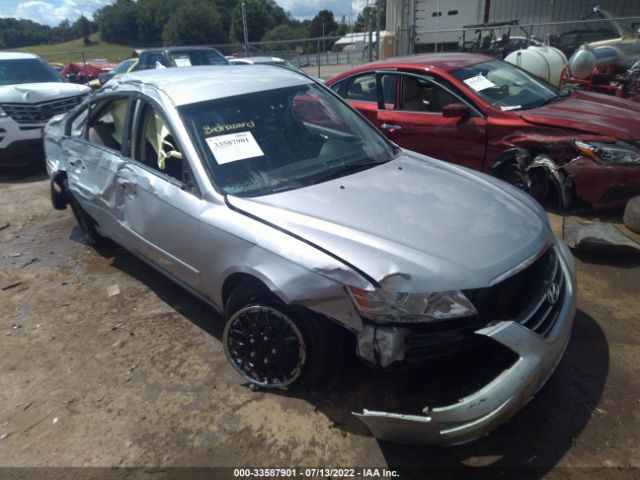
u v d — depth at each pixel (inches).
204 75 144.8
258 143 127.2
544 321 93.5
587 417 100.3
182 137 122.6
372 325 88.5
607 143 173.3
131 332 139.5
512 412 86.7
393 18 694.5
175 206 122.3
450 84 208.7
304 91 147.2
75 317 149.5
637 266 154.2
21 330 144.9
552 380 110.0
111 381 120.6
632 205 170.9
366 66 239.1
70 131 183.9
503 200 115.3
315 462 95.2
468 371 89.6
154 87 136.7
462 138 205.0
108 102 160.4
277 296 102.0
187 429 104.7
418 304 86.1
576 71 321.4
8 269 183.9
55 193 200.4
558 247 112.0
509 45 520.1
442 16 673.6
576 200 188.7
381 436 89.8
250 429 103.3
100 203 158.7
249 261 104.0
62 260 189.0
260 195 114.3
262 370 111.0
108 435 104.7
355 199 111.5
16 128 299.1
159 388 117.0
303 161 127.3
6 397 118.0
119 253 191.8
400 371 89.6
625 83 331.9
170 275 138.2
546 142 184.2
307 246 97.2
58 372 125.4
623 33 446.6
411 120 217.8
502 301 90.7
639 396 104.3
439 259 91.1
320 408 106.8
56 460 99.5
